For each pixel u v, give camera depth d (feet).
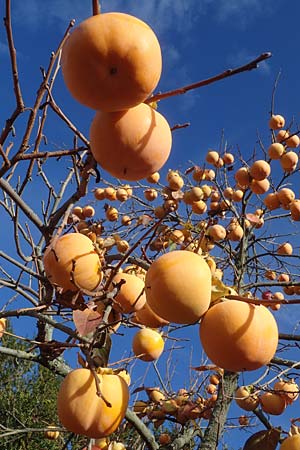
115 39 1.79
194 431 4.12
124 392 2.24
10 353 3.15
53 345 2.47
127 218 4.99
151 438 3.57
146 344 3.07
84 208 4.80
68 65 1.84
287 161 4.91
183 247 2.92
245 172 4.62
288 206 4.82
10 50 2.08
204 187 4.79
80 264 2.30
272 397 3.49
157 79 1.88
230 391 3.63
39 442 7.96
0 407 9.20
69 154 2.20
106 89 1.84
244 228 4.89
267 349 2.04
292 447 2.60
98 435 2.19
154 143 2.04
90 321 2.19
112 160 2.04
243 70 1.85
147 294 2.06
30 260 2.89
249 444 2.79
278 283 4.38
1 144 2.20
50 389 10.89
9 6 2.03
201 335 2.06
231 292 2.14
